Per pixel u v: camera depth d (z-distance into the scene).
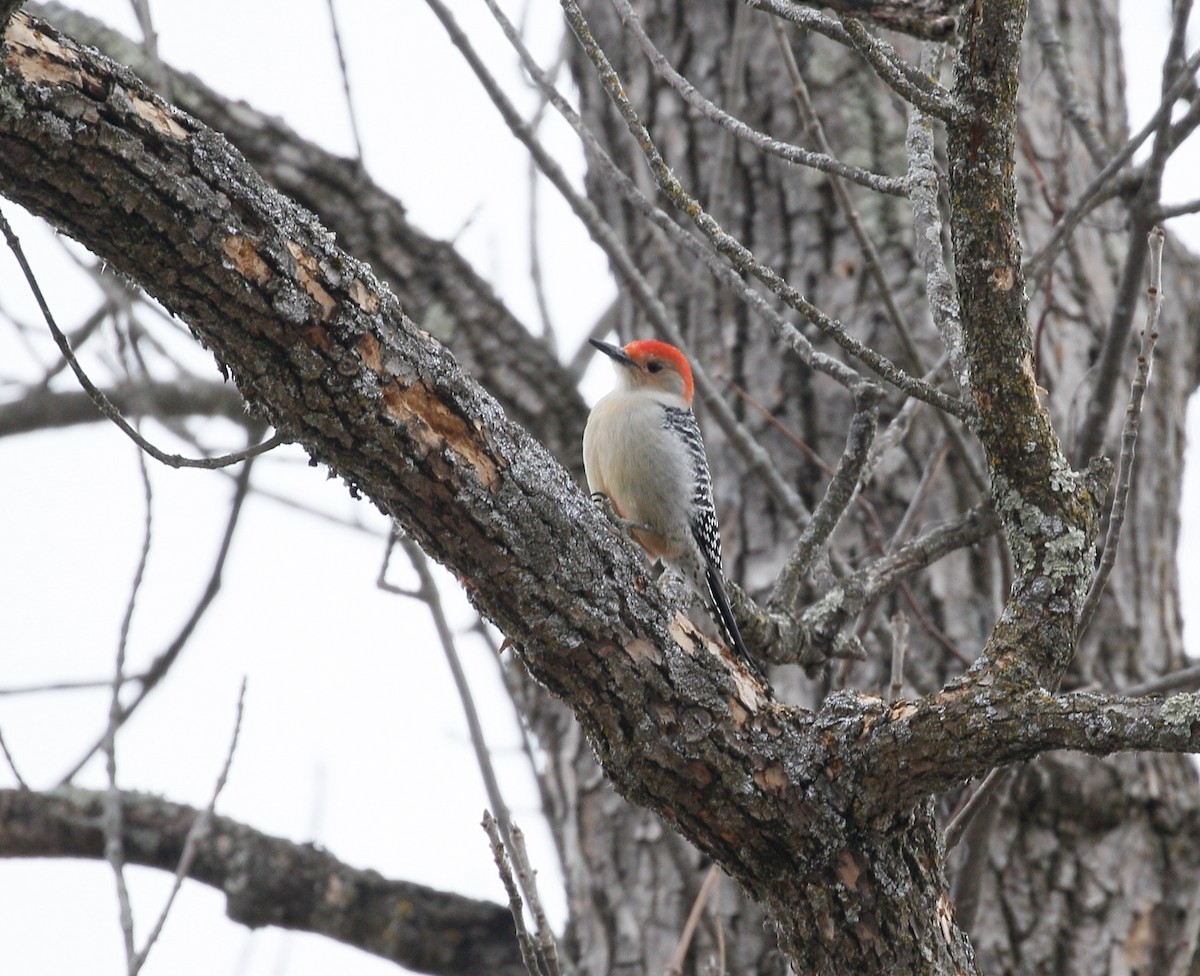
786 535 12.45
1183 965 11.16
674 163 13.70
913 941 7.54
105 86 6.04
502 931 12.86
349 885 12.96
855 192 13.03
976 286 7.11
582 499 7.49
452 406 7.02
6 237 6.35
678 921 11.64
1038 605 7.16
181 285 6.43
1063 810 11.49
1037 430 7.29
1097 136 10.88
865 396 8.97
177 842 13.09
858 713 7.57
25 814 13.07
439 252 13.67
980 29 6.80
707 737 7.55
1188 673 10.16
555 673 7.64
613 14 14.35
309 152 13.34
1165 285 13.74
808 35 13.45
